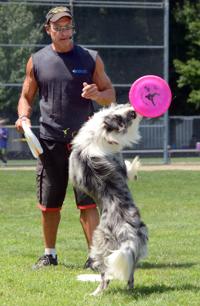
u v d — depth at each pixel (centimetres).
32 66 1105
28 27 3434
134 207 905
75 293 912
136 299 872
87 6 3491
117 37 3528
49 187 1105
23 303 859
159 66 3575
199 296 886
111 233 884
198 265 1132
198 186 2547
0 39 3412
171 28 5253
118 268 850
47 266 1108
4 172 3170
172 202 2080
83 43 3503
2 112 3466
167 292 909
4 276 1016
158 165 3575
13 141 3506
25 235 1490
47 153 1100
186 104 5294
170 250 1286
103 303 849
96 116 951
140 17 3544
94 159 919
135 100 964
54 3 3456
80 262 1166
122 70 3531
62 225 1648
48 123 1097
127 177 943
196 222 1691
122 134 923
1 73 3431
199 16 5175
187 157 3988
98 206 931
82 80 1091
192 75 5009
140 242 879
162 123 3625
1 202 2106
